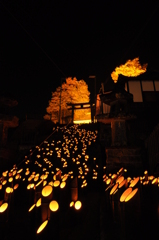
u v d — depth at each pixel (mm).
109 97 8883
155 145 9539
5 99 10148
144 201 2908
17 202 5828
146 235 2143
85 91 31516
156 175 7355
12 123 10266
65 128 17422
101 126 14734
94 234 3115
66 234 3184
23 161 11438
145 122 14141
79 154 12695
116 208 3258
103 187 7777
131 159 7945
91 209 4902
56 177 4895
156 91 17125
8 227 3320
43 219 2451
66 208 4527
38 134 16234
